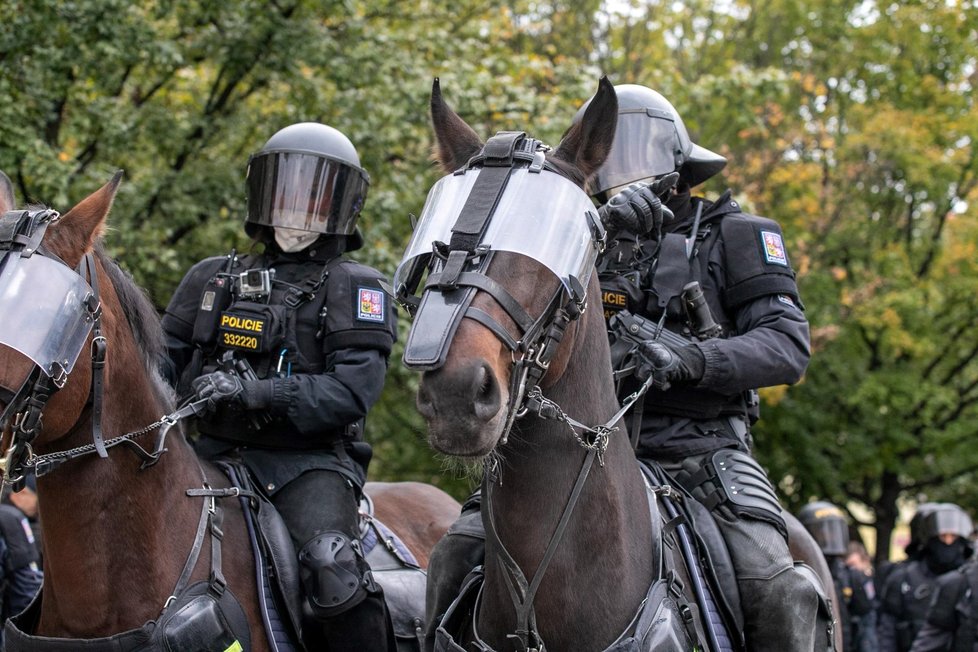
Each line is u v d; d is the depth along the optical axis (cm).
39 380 307
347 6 1043
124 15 934
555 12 1616
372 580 402
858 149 1562
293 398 397
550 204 292
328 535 396
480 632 319
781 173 1487
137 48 941
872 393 1475
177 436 376
